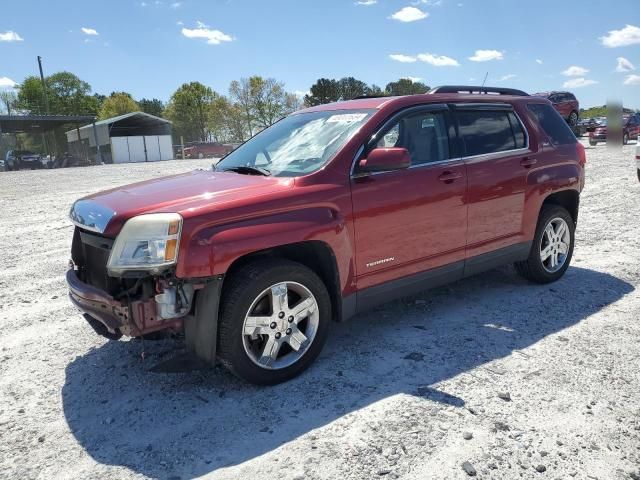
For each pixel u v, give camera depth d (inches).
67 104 3437.5
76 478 106.9
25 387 145.2
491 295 204.2
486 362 148.9
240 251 127.1
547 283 213.9
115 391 141.3
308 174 145.2
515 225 194.1
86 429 124.1
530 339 163.0
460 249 177.3
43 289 236.1
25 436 122.0
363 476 103.4
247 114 3063.5
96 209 134.6
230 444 115.7
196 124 3368.6
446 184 168.9
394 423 120.6
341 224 144.7
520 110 200.2
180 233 121.1
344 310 151.9
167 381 145.3
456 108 179.6
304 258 151.9
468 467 104.3
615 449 109.7
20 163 1604.3
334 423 121.7
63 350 169.0
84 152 2194.9
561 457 107.6
